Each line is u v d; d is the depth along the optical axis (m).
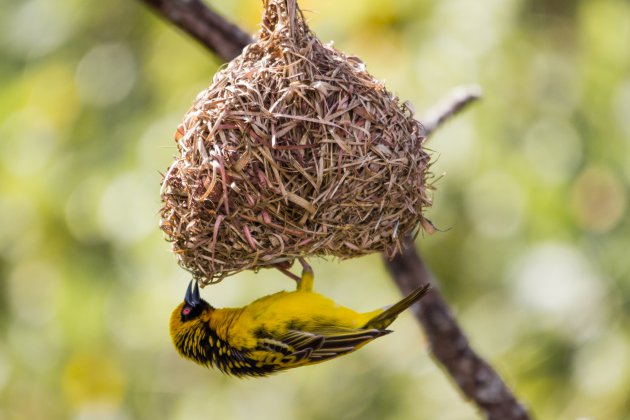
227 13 12.81
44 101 14.03
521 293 13.26
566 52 13.08
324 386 16.09
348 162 8.07
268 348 9.30
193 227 8.26
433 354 10.88
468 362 10.74
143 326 13.48
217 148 8.06
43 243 13.50
